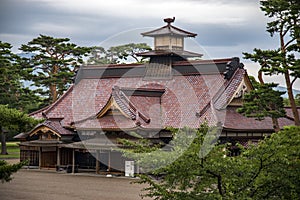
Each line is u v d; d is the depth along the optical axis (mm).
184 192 18031
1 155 63750
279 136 18812
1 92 74625
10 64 74500
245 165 17906
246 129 43250
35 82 75000
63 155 49312
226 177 17797
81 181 40875
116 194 34031
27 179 42188
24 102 75750
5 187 37469
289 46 42219
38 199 32156
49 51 76938
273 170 17859
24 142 50438
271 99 41531
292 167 18156
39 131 49344
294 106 43938
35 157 50688
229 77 46344
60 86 75062
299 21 42344
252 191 18016
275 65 40688
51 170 48812
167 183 18109
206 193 17562
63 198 32594
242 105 44812
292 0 42594
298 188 17797
